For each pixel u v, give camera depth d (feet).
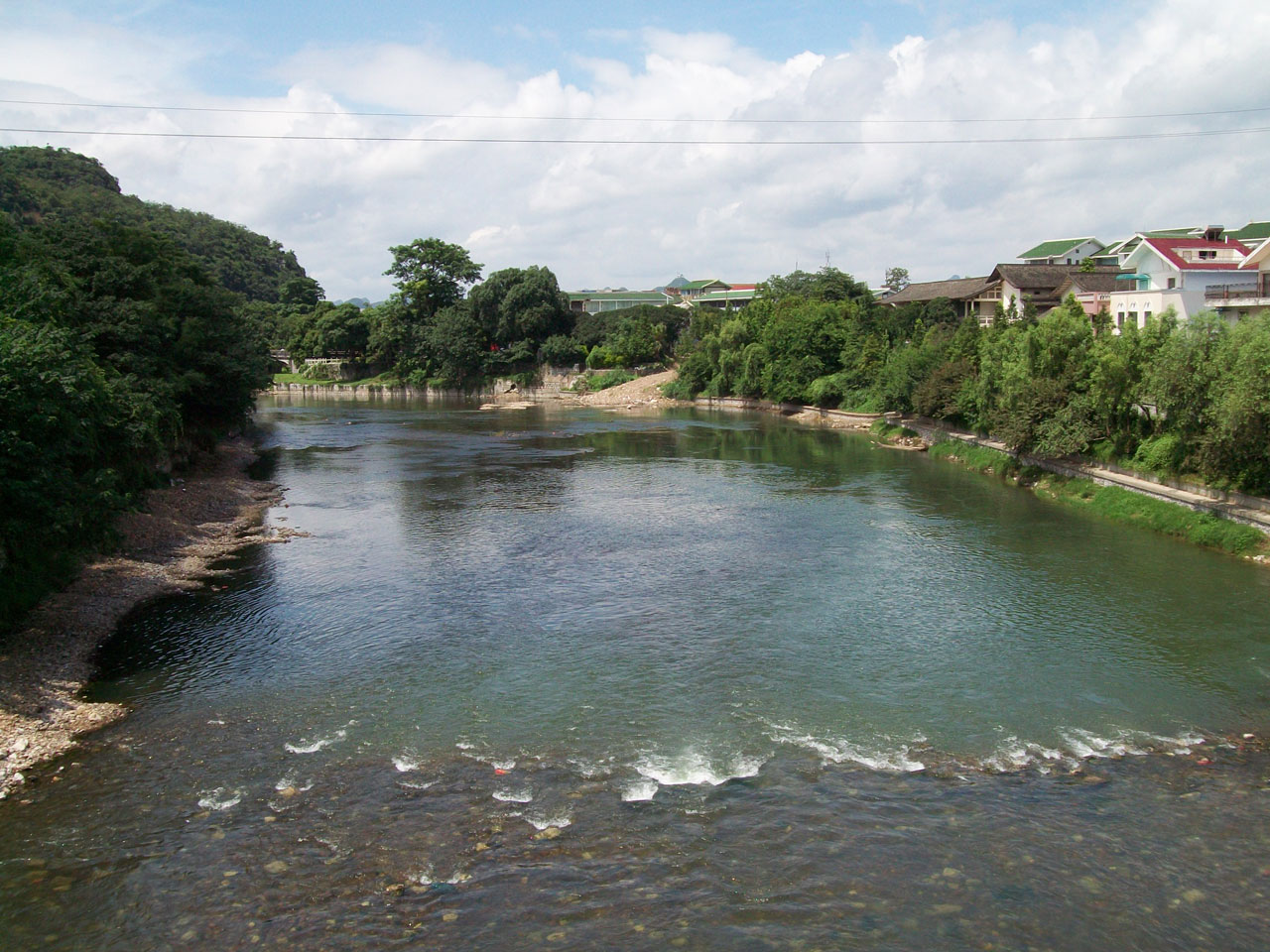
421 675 71.72
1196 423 112.27
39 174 533.96
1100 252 355.77
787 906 42.45
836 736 60.03
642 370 418.72
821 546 112.57
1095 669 70.79
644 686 68.85
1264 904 42.11
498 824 49.65
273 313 579.48
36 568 85.56
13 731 60.70
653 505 143.54
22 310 97.86
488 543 117.50
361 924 41.50
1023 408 153.17
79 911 42.55
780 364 316.40
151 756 58.13
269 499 151.53
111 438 108.68
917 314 315.78
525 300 446.19
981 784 53.47
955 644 77.05
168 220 619.26
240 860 46.52
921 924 41.04
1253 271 181.68
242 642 79.77
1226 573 95.50
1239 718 62.08
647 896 43.29
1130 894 42.96
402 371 457.27
